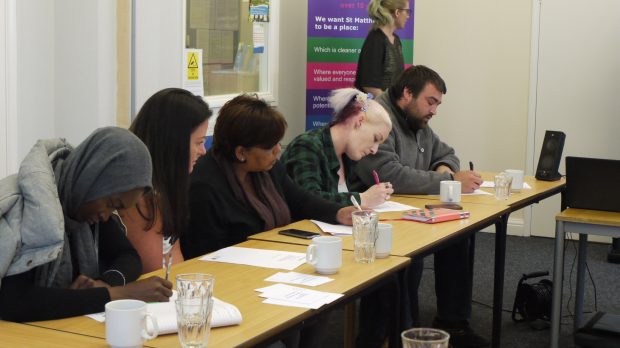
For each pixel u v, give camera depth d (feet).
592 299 15.43
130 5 13.55
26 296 5.95
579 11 19.86
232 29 16.96
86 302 6.14
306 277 7.51
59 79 13.24
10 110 12.21
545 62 20.30
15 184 6.18
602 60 19.80
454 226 10.22
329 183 11.39
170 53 14.71
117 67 13.43
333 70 19.08
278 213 9.84
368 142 11.44
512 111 20.76
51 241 5.91
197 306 5.41
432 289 16.20
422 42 21.39
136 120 8.07
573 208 12.40
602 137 20.01
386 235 8.36
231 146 9.40
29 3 12.54
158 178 7.89
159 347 5.49
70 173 6.38
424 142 13.92
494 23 20.68
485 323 13.97
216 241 9.30
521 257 18.69
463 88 21.13
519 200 12.42
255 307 6.53
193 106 8.09
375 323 11.19
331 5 18.90
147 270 7.88
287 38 20.27
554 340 12.10
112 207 6.48
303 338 9.27
